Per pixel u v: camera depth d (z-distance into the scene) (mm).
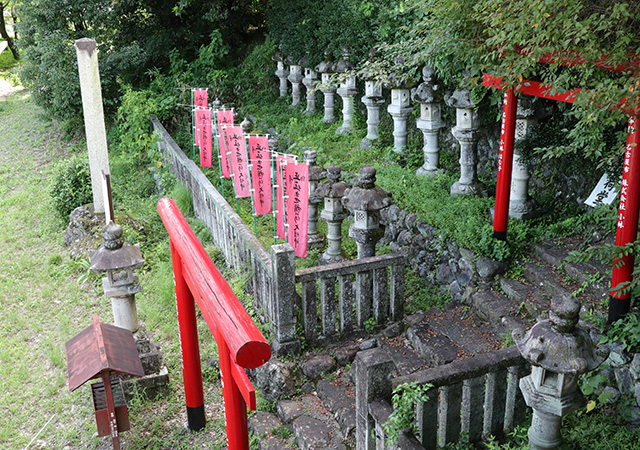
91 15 16344
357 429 4375
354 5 12273
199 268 4191
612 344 5305
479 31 6316
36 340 8164
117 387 5359
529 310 6555
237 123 14469
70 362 5180
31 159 16141
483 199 8523
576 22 4254
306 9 14172
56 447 6242
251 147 9273
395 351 6586
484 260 7152
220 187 12109
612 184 7121
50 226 11680
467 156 8961
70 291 9289
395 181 9617
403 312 7160
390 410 3967
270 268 6438
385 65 10383
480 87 8133
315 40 14109
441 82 9766
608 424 4797
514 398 4586
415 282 8078
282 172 8164
